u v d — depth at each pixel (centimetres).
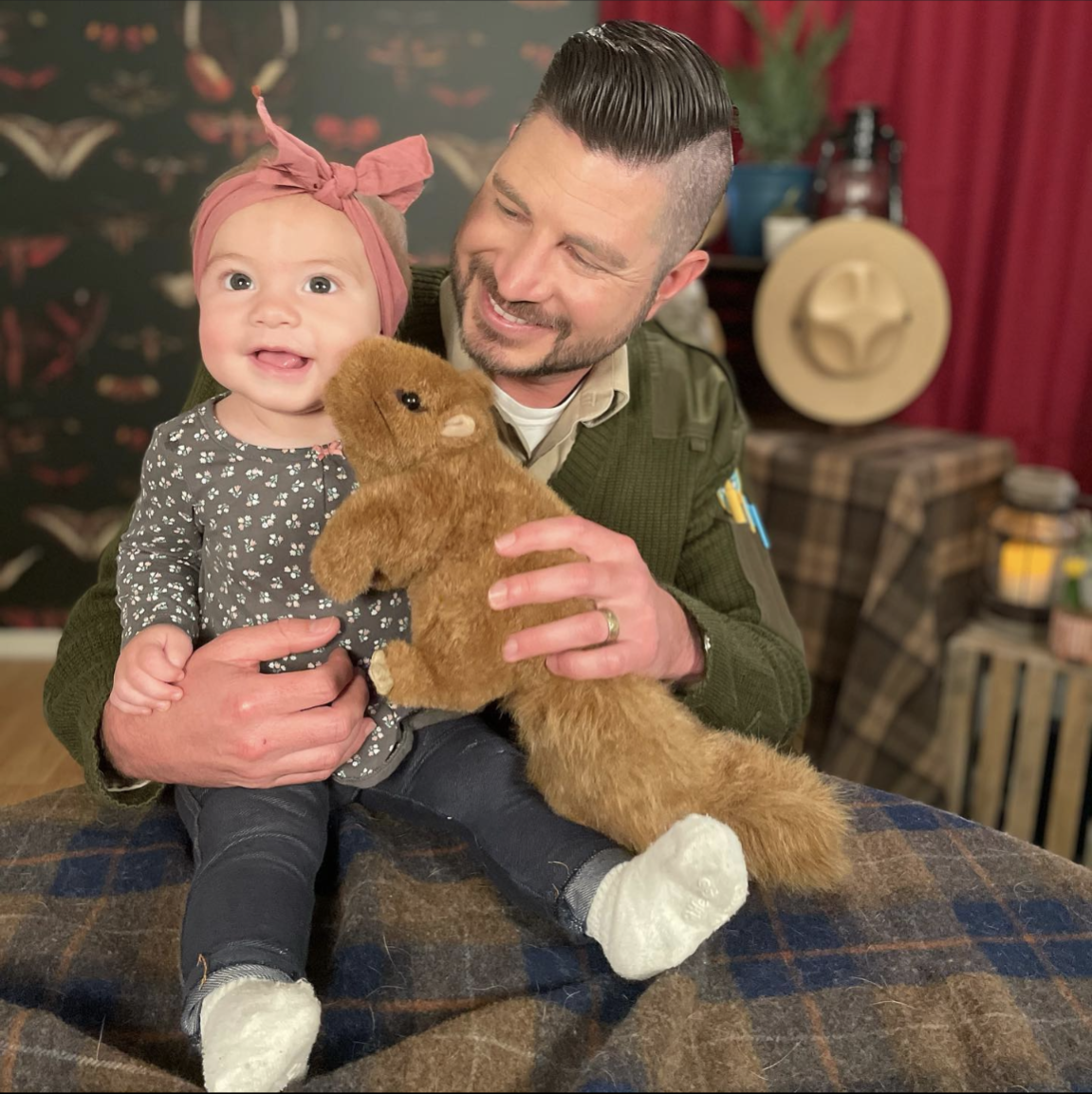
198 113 242
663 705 81
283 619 83
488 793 83
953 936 80
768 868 79
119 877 85
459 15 245
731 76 226
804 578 204
